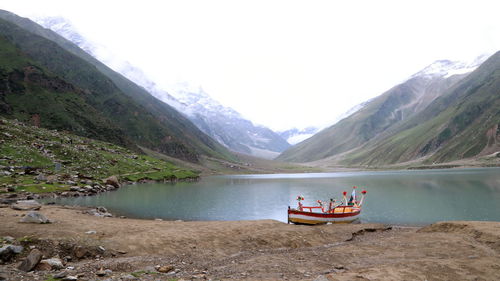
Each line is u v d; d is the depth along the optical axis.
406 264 20.72
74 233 27.22
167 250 26.64
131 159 150.25
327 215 44.09
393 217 53.22
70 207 51.66
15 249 21.52
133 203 66.06
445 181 128.62
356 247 29.20
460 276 18.48
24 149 96.00
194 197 82.62
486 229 31.56
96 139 189.38
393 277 18.06
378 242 31.38
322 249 29.05
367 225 41.69
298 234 33.62
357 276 18.22
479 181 122.12
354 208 50.72
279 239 31.58
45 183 74.56
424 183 123.00
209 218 52.44
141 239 28.50
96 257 23.55
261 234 32.69
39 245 23.31
